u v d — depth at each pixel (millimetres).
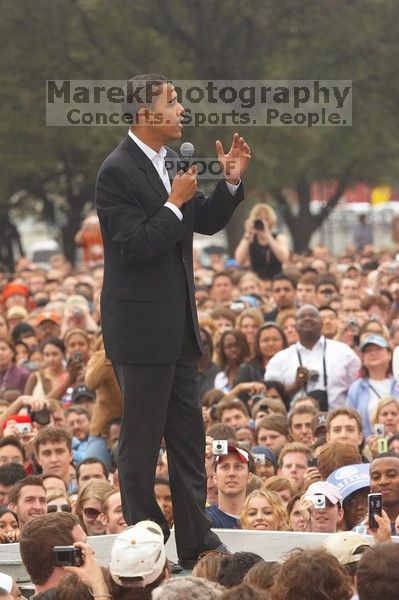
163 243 17078
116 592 15727
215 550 17766
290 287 43469
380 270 50906
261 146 83062
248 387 33906
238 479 23375
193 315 17797
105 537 19766
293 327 38875
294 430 29938
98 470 27422
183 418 18000
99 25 83562
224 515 23391
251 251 52406
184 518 18031
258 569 15219
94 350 32969
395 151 98062
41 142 86812
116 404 31031
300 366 34156
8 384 37719
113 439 30641
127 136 17562
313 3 87250
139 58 83188
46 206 102438
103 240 17688
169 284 17562
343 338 38781
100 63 83375
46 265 104938
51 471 27453
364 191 141500
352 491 22797
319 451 25938
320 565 14344
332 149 95438
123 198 17219
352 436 28234
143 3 83125
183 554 18078
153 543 15727
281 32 86375
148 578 15680
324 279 46531
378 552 13453
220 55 82562
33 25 85500
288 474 27328
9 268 103250
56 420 31875
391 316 44156
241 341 36188
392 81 93750
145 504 17797
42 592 16688
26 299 56188
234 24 82562
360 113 94375
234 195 17734
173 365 17703
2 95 85938
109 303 17641
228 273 54469
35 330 45438
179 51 82562
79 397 34750
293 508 22656
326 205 105562
